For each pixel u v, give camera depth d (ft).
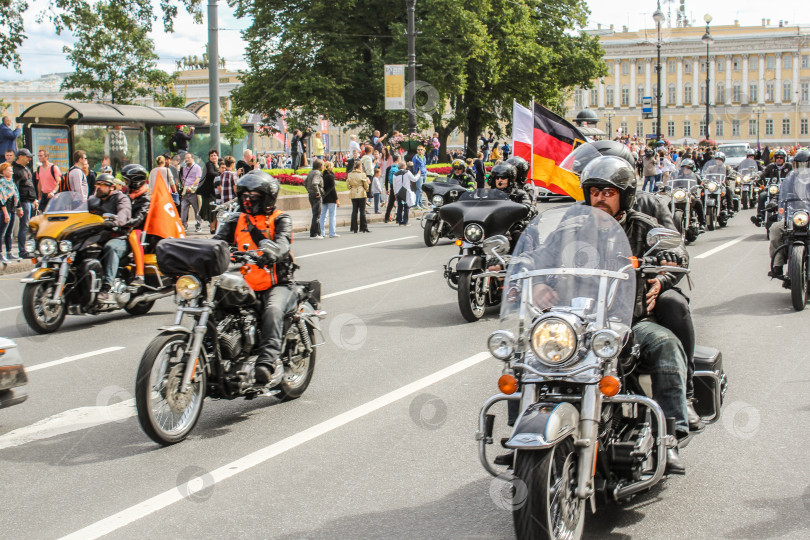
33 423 19.84
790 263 32.14
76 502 14.92
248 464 16.78
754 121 286.66
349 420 19.60
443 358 25.70
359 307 34.99
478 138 186.19
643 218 14.79
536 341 12.06
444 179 61.36
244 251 19.63
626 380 13.96
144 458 17.25
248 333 19.44
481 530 13.47
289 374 21.34
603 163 14.56
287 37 143.74
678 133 344.08
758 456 16.79
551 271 13.28
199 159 90.27
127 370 25.04
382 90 144.25
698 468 16.21
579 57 188.03
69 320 34.01
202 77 314.96
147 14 89.71
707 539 13.06
